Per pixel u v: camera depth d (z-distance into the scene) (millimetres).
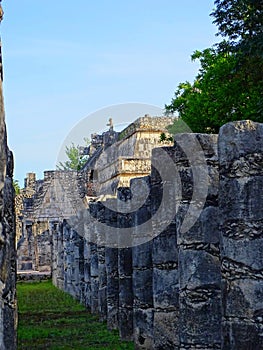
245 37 19562
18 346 13711
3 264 3785
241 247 7371
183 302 9211
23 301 24828
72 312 20453
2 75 3703
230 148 7543
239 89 21219
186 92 24328
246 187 7402
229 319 7414
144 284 12711
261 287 7242
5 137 3482
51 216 38719
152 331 12461
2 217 3645
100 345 13602
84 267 22047
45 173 38844
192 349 9055
